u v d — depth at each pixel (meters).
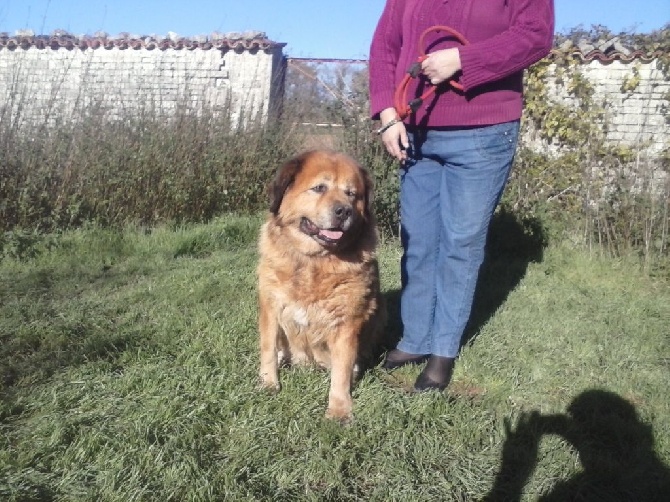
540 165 4.65
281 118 5.17
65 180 3.98
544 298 3.07
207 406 1.71
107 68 7.83
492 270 3.67
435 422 1.72
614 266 3.80
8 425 1.58
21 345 2.12
